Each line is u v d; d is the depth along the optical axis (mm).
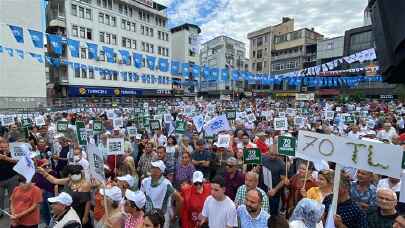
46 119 15766
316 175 5281
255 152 6129
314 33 59906
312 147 3969
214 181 4234
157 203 4922
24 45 30578
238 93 56969
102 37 44406
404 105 30234
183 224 5031
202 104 30562
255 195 3816
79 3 41188
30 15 32062
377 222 3564
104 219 4395
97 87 43188
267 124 13539
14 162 6398
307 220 3457
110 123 12891
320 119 16891
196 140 8414
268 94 59062
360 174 4496
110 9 45719
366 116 17547
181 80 49938
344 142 3703
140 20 50344
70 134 10227
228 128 9766
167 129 12578
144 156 7219
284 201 6105
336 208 3631
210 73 17547
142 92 49375
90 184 5188
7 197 7199
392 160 3406
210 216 4285
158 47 53875
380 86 44000
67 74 40219
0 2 29891
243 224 3969
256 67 69125
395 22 2137
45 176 5832
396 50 2154
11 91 31734
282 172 6000
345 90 47406
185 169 6395
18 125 12602
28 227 4996
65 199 4016
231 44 71812
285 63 62250
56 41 11492
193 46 63219
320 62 53156
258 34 67750
